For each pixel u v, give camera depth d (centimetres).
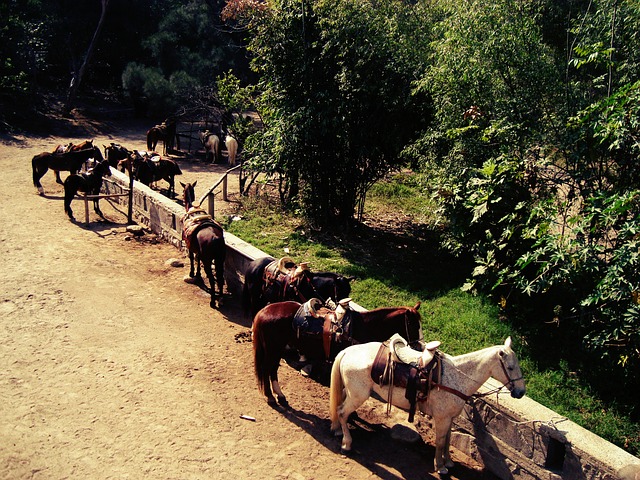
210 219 1063
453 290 1066
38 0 2961
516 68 1028
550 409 681
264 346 730
